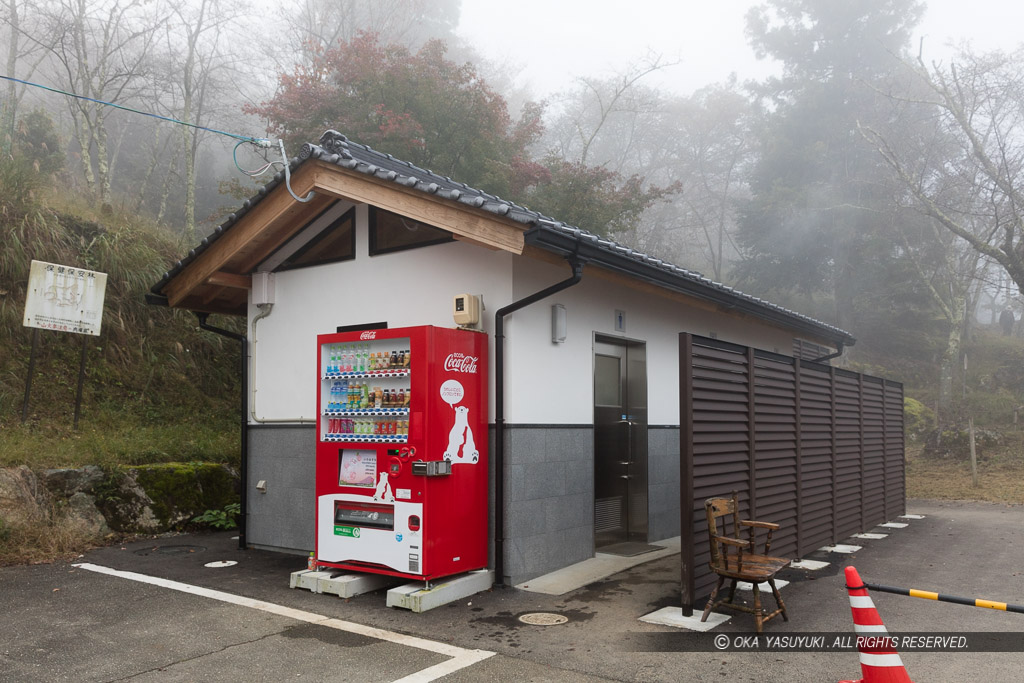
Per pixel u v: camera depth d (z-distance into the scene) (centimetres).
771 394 669
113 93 2097
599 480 747
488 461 612
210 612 527
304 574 599
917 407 2255
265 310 789
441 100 1588
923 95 2672
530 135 1809
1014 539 868
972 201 2036
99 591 577
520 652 445
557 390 669
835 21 2988
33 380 946
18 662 416
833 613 532
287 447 758
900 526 982
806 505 746
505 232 561
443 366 569
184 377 1119
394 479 561
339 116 1581
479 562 597
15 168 1096
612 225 1780
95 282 867
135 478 805
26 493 705
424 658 434
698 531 530
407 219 672
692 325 910
